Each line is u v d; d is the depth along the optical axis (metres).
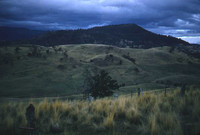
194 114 4.03
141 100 6.41
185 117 4.18
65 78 117.12
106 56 183.88
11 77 113.38
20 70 127.44
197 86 8.92
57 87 99.06
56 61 153.88
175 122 3.65
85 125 4.38
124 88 86.44
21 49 185.25
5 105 5.76
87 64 154.38
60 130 4.00
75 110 5.38
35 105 5.73
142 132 3.61
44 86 100.88
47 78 115.81
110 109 5.38
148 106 5.54
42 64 143.00
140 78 133.38
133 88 87.06
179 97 6.30
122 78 130.62
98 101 7.08
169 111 4.43
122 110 5.07
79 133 3.83
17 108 5.44
